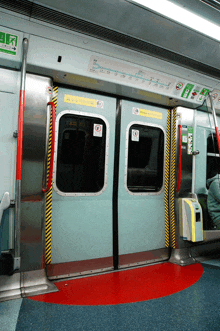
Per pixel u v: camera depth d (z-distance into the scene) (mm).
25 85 2826
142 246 3822
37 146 2859
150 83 3438
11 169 2691
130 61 3104
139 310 2441
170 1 2312
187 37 2895
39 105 2893
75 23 2543
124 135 3727
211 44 3076
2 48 2500
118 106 3707
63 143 3256
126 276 3332
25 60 2557
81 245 3291
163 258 4051
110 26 2625
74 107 3334
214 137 4645
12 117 2713
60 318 2234
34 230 2809
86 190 3395
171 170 4164
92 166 3459
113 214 3578
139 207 3826
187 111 4258
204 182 4438
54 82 3195
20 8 2314
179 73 3506
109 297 2693
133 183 3814
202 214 4324
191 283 3150
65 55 2775
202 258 4234
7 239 2645
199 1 2316
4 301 2479
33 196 2820
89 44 2795
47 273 3055
